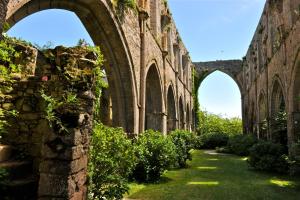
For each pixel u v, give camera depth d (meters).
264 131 23.34
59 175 4.29
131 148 7.40
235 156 21.84
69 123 4.50
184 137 16.42
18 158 5.51
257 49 24.91
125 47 11.60
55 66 5.19
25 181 4.83
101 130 6.28
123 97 12.27
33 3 7.48
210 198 8.35
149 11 16.03
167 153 11.20
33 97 5.77
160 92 18.20
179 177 11.89
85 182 4.99
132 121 12.28
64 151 4.36
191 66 36.34
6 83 5.83
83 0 9.48
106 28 10.79
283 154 13.31
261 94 24.11
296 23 13.38
